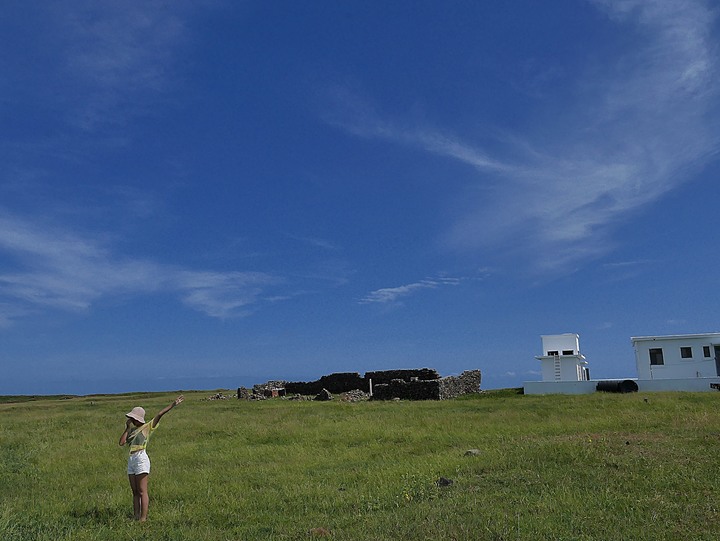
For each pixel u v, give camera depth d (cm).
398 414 2698
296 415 2825
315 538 921
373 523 974
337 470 1491
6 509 1123
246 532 1000
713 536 832
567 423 2078
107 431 2395
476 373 5044
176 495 1285
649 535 842
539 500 1032
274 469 1526
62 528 1049
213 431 2273
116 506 1198
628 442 1480
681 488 1066
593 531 871
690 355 4147
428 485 1216
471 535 873
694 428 1736
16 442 2130
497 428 2062
